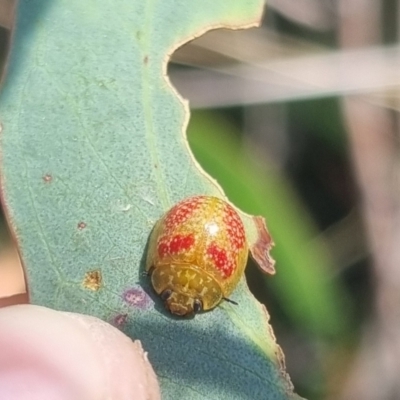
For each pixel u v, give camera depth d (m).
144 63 0.11
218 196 0.11
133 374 0.10
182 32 0.11
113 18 0.11
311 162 0.14
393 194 0.14
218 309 0.10
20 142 0.10
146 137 0.11
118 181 0.10
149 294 0.10
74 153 0.10
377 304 0.14
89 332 0.10
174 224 0.10
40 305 0.10
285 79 0.13
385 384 0.13
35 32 0.10
